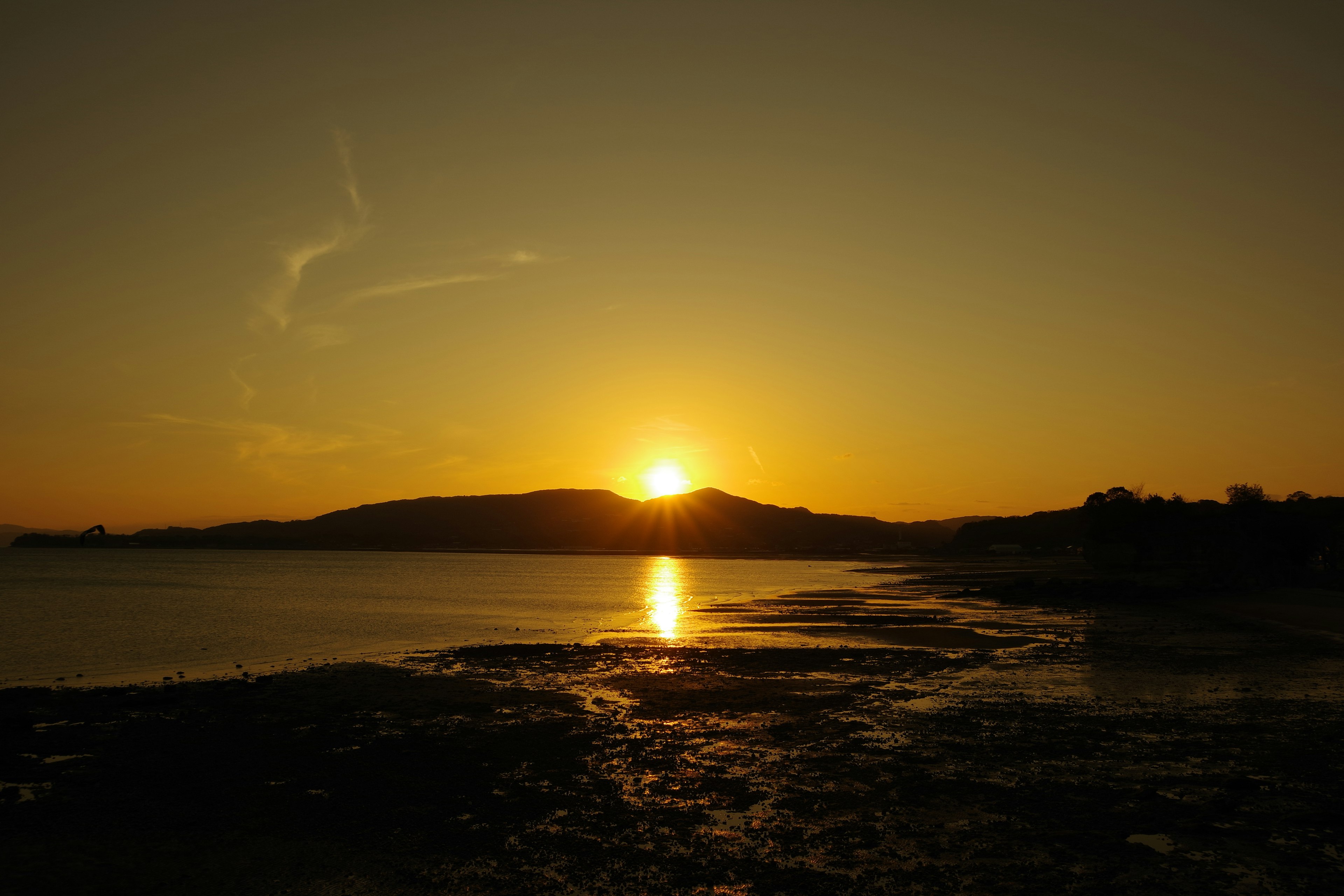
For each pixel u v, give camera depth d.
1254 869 11.44
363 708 23.77
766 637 43.97
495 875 11.73
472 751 18.62
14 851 12.53
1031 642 40.50
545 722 21.77
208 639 44.22
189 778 16.52
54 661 35.56
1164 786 15.34
